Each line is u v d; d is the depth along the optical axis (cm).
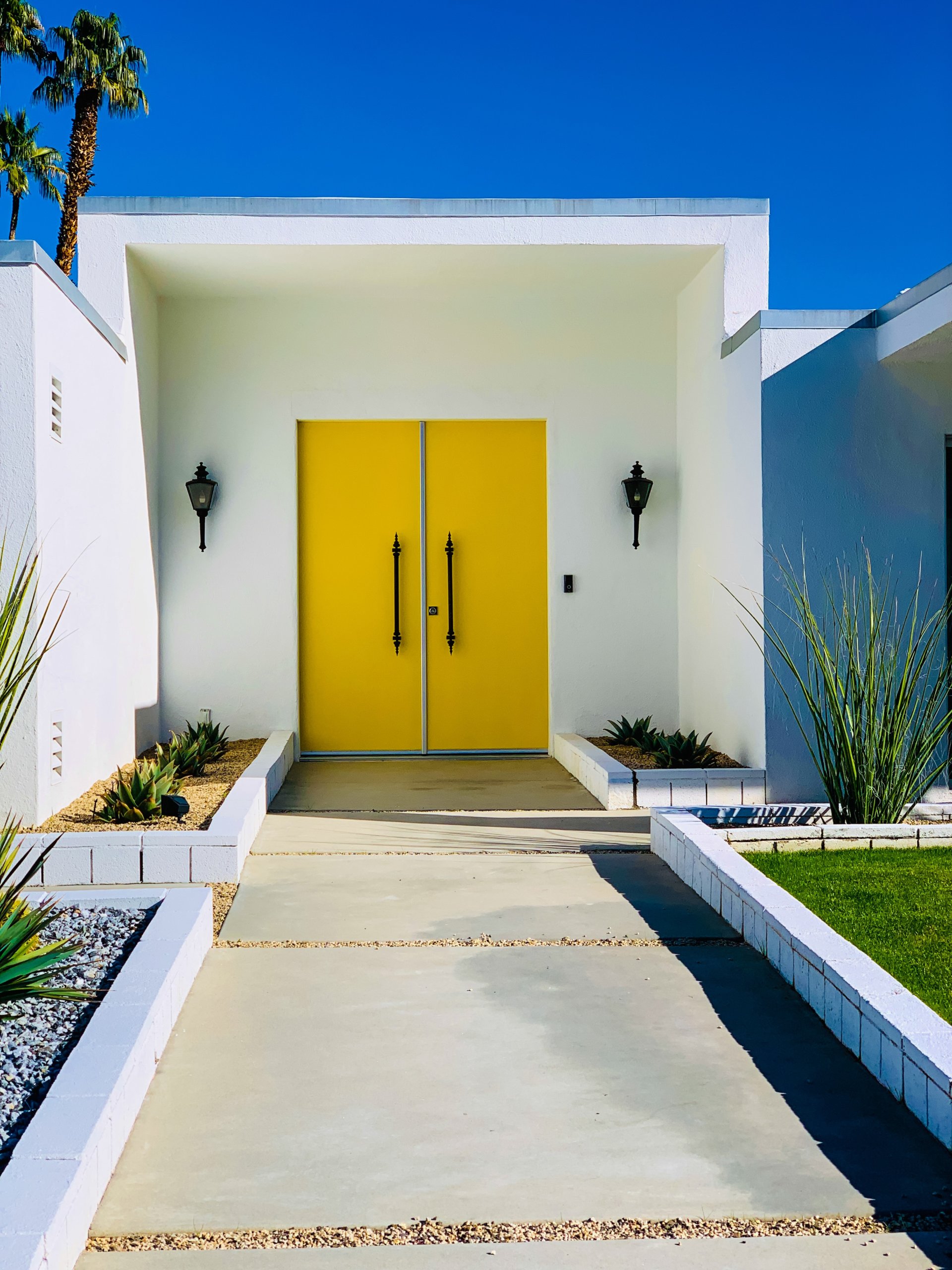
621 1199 231
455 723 866
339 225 716
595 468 848
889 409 645
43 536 540
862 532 642
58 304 573
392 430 862
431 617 864
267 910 444
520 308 848
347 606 862
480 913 440
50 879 476
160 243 714
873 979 311
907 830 507
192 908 381
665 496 848
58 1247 197
